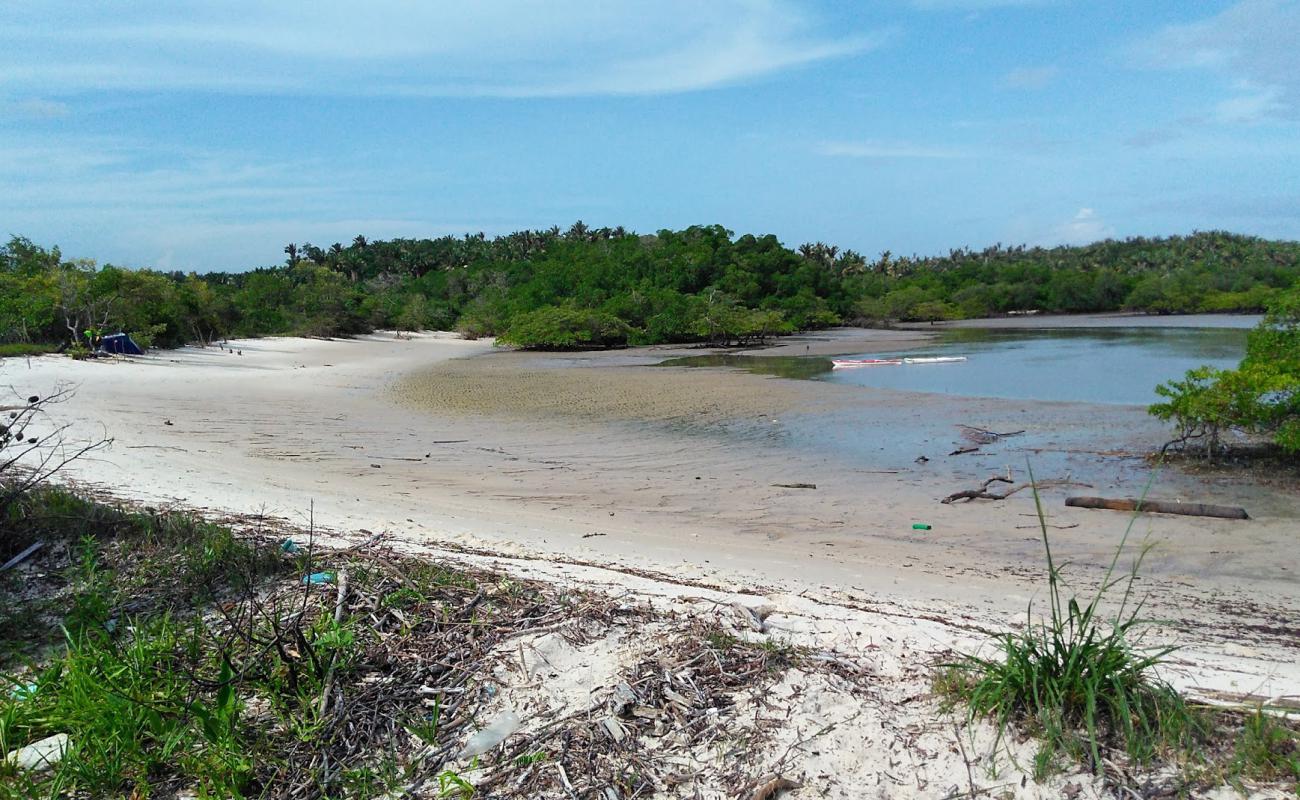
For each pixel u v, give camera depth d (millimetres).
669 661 3934
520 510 10008
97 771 3037
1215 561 8273
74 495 6711
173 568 5102
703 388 25484
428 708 3551
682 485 12000
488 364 38188
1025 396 22156
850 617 4992
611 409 20781
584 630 4320
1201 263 98625
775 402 21734
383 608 4484
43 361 27453
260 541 5891
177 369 28859
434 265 109688
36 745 3217
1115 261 117812
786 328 55500
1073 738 3189
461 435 16516
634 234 93625
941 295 83438
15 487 5934
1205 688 4105
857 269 109625
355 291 70812
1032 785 2992
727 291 68750
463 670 3859
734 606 4840
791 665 3928
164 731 3254
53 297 32062
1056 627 3834
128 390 21406
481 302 77562
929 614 5828
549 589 5074
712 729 3375
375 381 28500
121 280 36844
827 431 17016
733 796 2947
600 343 53000
